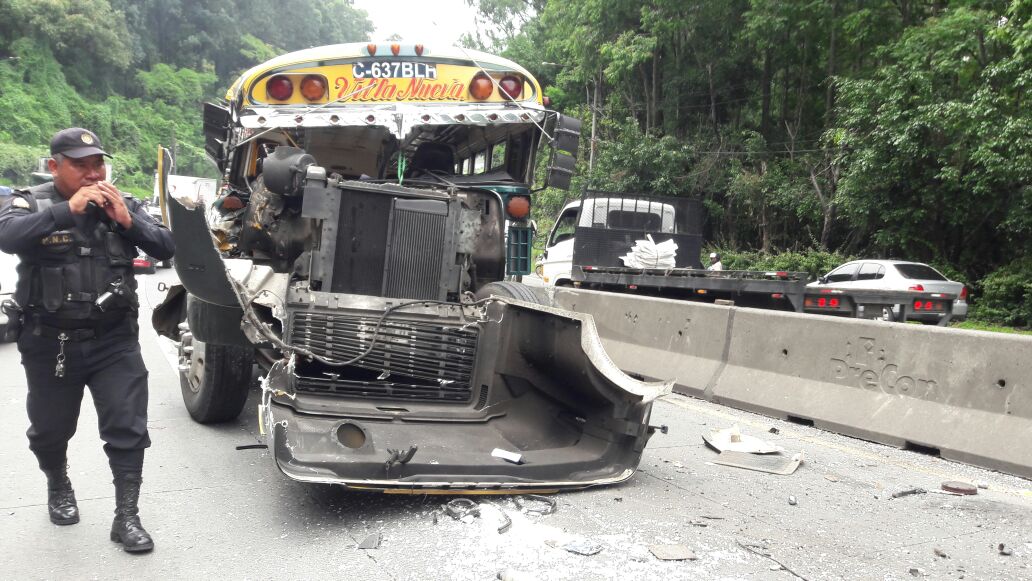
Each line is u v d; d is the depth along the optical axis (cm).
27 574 342
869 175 2084
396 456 419
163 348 993
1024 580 365
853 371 670
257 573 347
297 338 492
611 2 3028
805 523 434
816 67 2853
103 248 356
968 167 1972
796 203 2608
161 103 10862
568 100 3853
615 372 462
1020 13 1689
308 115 629
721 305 821
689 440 628
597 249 1458
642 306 930
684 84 3189
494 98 682
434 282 553
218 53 12788
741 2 2828
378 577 343
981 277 2166
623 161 3030
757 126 3173
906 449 610
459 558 364
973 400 582
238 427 611
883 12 2444
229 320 499
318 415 468
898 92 1973
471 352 527
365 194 539
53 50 9538
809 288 1102
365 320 507
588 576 348
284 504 435
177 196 428
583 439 509
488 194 652
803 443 627
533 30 4494
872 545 404
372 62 653
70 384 366
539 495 456
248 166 668
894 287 1582
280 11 14238
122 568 350
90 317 353
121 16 10350
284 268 607
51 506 403
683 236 1511
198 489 460
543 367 516
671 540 396
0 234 333
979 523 445
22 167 7075
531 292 588
